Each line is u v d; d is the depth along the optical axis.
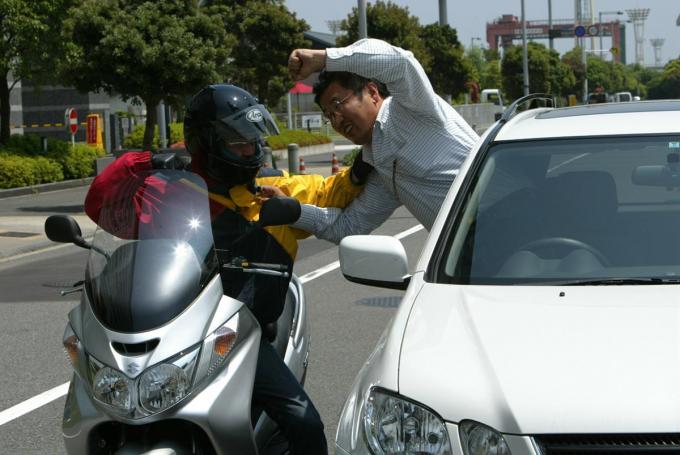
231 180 4.89
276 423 4.71
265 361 4.69
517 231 4.66
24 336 9.95
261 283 4.92
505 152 5.11
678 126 5.11
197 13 24.48
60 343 9.59
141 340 4.07
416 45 45.97
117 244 4.43
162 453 4.04
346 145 56.66
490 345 3.73
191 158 5.05
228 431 4.20
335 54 5.43
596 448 3.28
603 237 4.58
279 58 46.91
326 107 5.63
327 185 5.79
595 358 3.55
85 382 4.18
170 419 4.12
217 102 4.75
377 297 11.34
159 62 23.41
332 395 7.41
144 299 4.17
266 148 5.54
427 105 5.49
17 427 6.98
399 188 5.72
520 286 4.28
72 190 29.28
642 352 3.55
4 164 27.80
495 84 115.12
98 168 31.92
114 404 4.05
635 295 4.06
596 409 3.32
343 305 10.91
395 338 3.96
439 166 5.59
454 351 3.73
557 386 3.44
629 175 4.84
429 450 3.46
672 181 4.79
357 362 8.37
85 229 19.12
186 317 4.17
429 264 4.59
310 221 5.57
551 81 92.69
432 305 4.17
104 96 54.72
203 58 23.94
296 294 5.84
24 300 12.08
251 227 4.85
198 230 4.44
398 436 3.52
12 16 29.44
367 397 3.71
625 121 5.22
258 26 46.41
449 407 3.48
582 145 5.07
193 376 4.12
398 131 5.58
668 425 3.25
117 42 23.34
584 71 102.81
